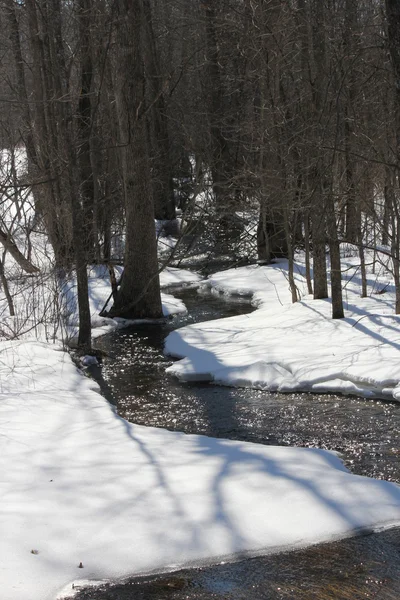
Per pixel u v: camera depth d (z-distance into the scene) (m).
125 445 7.05
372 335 10.96
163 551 4.87
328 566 4.75
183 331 12.98
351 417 8.37
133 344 12.76
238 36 19.72
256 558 4.84
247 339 11.91
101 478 6.08
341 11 12.39
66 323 12.91
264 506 5.47
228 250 23.00
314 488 5.79
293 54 15.94
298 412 8.68
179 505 5.48
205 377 10.38
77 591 4.45
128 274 14.66
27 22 18.44
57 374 10.09
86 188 19.20
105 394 9.87
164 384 10.25
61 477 6.11
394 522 5.27
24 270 16.97
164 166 26.70
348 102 11.72
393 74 9.59
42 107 17.38
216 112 23.52
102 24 13.95
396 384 9.04
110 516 5.31
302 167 12.80
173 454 6.74
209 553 4.86
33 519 5.25
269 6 15.51
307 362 10.10
